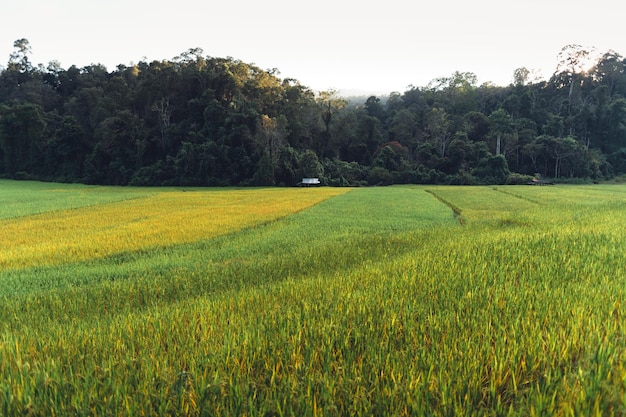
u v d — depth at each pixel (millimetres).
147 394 3059
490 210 26109
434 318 4504
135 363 3783
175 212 24625
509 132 77750
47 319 6539
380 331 4305
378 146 84062
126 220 21016
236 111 69875
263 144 67688
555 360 3375
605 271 6676
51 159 70750
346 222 19484
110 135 66688
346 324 4566
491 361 3336
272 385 3172
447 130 83125
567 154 72250
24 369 3592
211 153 65312
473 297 5430
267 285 7844
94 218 22000
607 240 9406
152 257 11922
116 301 7496
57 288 8508
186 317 5312
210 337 4367
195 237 15273
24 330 5570
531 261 7734
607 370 3002
